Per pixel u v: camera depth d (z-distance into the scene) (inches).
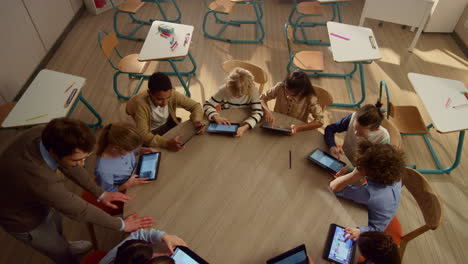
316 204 68.7
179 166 75.7
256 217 66.1
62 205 58.8
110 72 158.2
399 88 152.9
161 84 81.0
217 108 103.2
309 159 77.2
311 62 141.4
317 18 205.2
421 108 142.6
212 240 62.2
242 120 88.4
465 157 122.4
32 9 153.1
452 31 188.9
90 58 166.7
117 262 47.5
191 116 89.3
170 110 95.7
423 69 165.2
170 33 133.9
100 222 62.2
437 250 94.4
